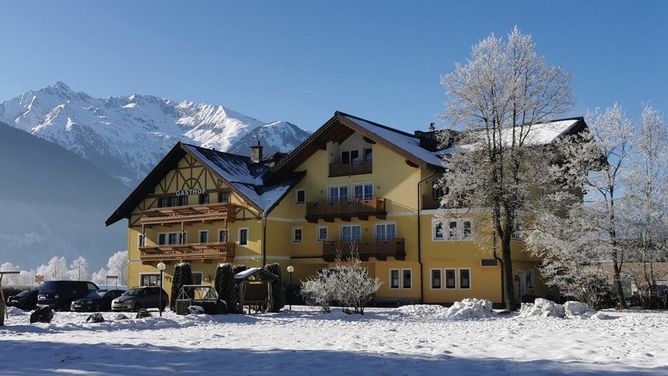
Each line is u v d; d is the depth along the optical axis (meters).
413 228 47.22
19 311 37.09
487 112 39.75
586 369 11.22
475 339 18.14
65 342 17.06
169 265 55.75
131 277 58.22
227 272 35.81
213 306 34.53
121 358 12.93
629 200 39.78
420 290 46.78
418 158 46.19
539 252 44.12
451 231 44.19
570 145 42.03
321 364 11.89
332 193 51.25
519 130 40.38
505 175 39.12
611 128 41.06
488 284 44.44
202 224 54.91
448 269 46.09
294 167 53.38
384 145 47.84
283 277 51.69
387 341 17.42
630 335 19.69
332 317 33.38
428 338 18.70
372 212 47.97
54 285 45.16
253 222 51.16
